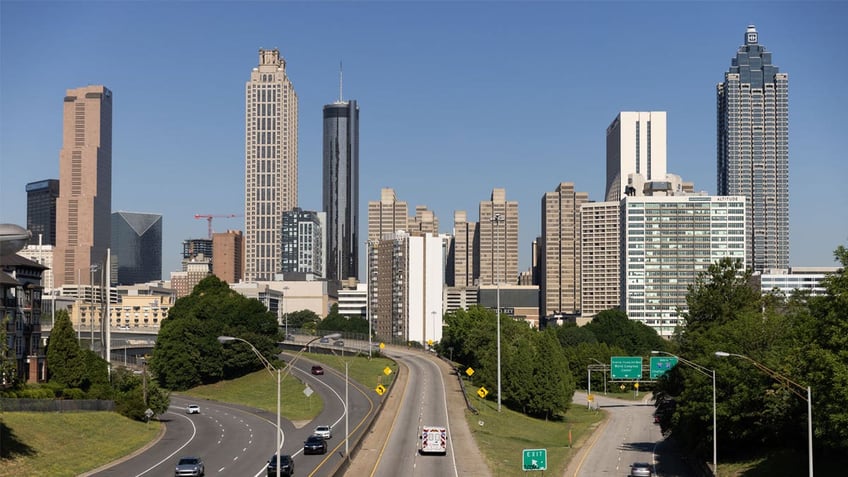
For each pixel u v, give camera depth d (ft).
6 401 341.00
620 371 522.88
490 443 367.66
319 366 641.81
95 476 279.49
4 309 427.74
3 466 276.41
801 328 277.44
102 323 520.83
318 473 283.18
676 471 345.92
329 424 425.28
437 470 293.23
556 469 322.75
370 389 558.97
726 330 335.06
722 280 397.39
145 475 280.72
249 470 291.58
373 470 291.99
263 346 620.08
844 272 256.52
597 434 487.20
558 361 521.24
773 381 293.84
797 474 276.82
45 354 465.06
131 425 390.01
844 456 280.10
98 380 432.25
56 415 356.18
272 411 487.61
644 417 592.19
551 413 547.08
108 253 513.04
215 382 604.90
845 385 232.94
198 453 333.62
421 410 456.86
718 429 327.06
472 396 520.42
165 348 595.06
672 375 382.22
